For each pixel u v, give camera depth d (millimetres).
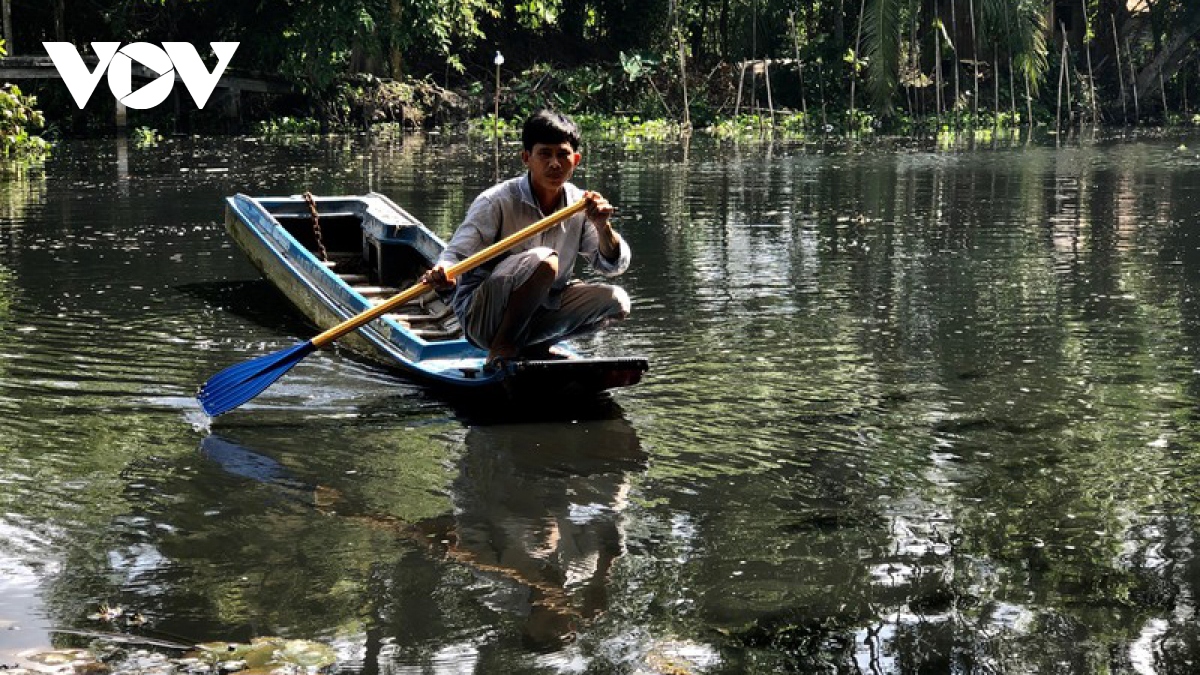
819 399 5719
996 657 3361
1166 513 4352
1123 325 7129
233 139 21594
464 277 5633
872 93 24797
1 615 3602
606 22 29391
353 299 6602
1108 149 20062
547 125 5410
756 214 11930
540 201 5559
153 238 10125
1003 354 6500
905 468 4828
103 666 3307
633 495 4570
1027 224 11211
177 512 4387
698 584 3828
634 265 9086
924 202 12875
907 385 5941
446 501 4512
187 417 5438
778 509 4426
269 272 7770
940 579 3844
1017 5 25188
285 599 3732
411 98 24797
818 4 29406
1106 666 3311
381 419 5445
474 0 25281
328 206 8523
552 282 5395
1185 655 3363
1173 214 11828
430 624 3578
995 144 21328
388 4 23844
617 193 13695
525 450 5059
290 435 5219
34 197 12875
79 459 4883
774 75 27969
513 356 5617
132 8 23453
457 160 17406
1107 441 5121
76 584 3811
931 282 8398
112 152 18641
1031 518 4320
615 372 5531
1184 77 30266
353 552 4066
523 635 3512
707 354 6492
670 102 26984
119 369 6148
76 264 8914
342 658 3381
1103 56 30625
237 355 6441
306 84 23516
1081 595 3725
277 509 4422
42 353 6422
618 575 3895
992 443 5105
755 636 3492
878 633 3504
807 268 8945
